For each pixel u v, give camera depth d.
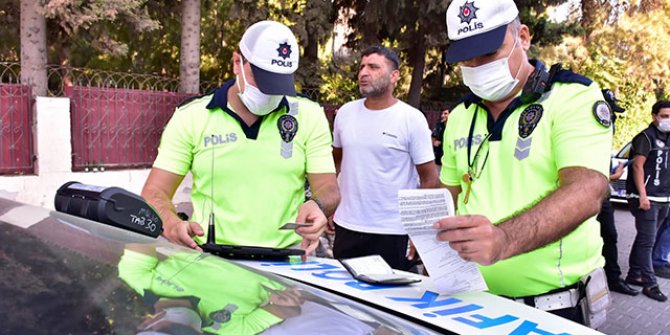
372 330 0.99
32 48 5.78
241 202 2.06
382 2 8.05
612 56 16.75
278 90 1.87
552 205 1.31
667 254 5.27
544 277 1.62
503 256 1.16
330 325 0.97
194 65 7.16
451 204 1.14
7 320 0.74
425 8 8.09
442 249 1.25
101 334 0.76
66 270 0.91
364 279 1.52
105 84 5.94
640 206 4.52
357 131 3.18
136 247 1.13
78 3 5.61
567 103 1.55
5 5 6.98
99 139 5.85
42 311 0.78
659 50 16.62
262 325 0.92
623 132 16.17
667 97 18.05
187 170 2.12
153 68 8.98
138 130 6.11
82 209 1.28
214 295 0.98
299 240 2.17
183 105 2.11
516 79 1.66
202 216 2.07
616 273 4.59
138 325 0.81
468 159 1.83
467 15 1.60
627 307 4.29
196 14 7.11
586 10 11.78
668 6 16.11
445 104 10.80
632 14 15.80
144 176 6.05
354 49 9.14
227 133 2.04
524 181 1.63
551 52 14.65
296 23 7.63
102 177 5.73
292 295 1.08
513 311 1.32
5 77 5.95
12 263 0.90
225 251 1.68
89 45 7.31
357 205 3.19
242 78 1.94
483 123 1.81
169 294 0.93
